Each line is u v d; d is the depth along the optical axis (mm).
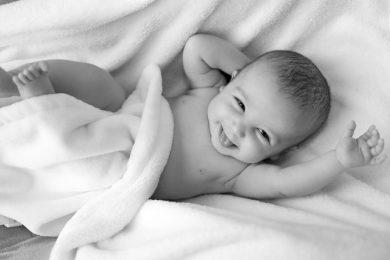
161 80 1144
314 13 1171
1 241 1064
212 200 1155
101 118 1049
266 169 1126
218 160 1141
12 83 976
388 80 1146
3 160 969
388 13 1162
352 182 1109
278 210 1079
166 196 1149
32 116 938
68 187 1021
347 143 997
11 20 1090
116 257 975
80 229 998
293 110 1071
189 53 1171
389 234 976
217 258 936
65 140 957
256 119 1069
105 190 1028
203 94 1209
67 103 981
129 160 1023
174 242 953
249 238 935
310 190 1089
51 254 1007
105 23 1120
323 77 1121
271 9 1153
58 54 1158
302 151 1181
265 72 1084
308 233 940
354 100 1158
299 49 1229
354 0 1160
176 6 1133
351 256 909
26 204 1014
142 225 1021
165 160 1065
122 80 1220
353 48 1177
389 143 1116
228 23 1187
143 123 1042
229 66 1184
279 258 911
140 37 1151
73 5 1095
